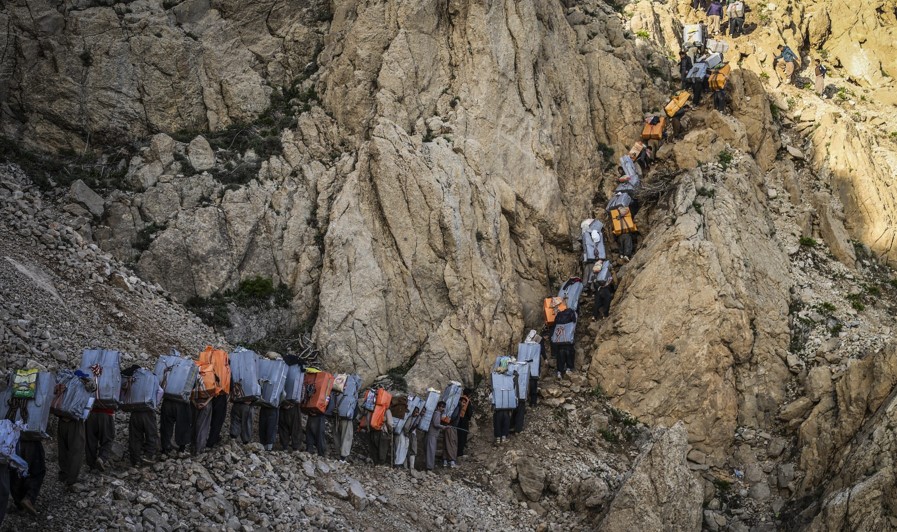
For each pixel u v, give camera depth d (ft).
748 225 78.28
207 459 51.24
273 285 70.95
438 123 78.38
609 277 75.72
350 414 59.52
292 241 72.33
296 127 78.64
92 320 59.11
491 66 81.25
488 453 66.49
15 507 42.24
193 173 73.56
